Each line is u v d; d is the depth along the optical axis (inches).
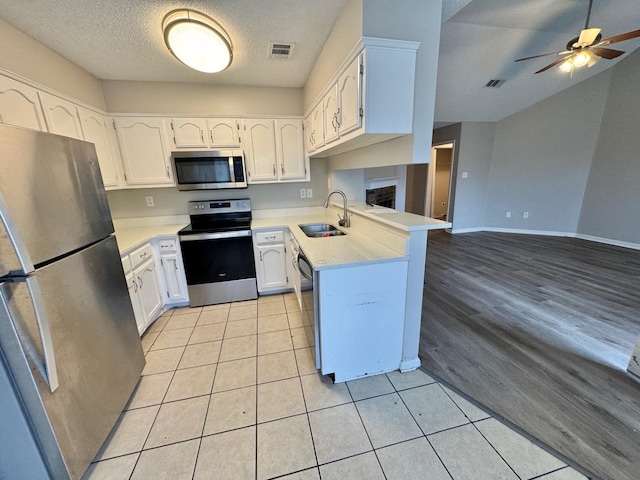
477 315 101.3
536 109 195.2
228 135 112.2
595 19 115.2
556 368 74.4
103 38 75.9
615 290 118.5
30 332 40.1
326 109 82.7
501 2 99.0
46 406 42.4
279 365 78.6
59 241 47.5
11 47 67.1
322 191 137.7
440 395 66.7
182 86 111.2
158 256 106.7
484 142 212.2
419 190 259.0
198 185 111.0
